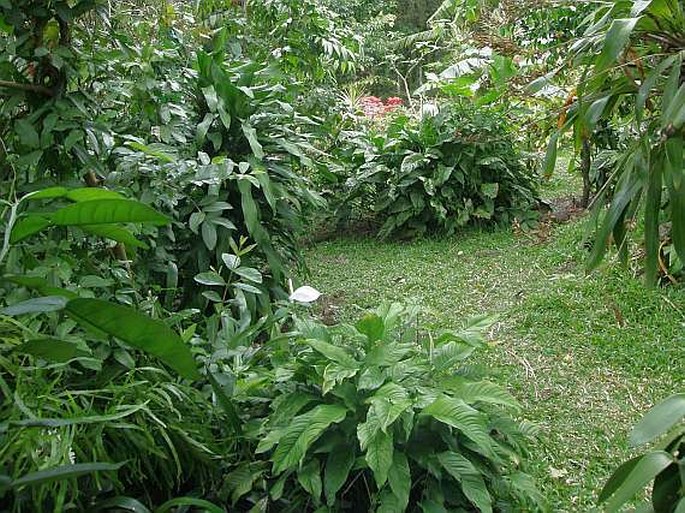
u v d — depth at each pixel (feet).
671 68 4.19
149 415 5.12
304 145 11.10
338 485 5.32
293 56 14.53
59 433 4.52
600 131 13.98
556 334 10.04
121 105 8.26
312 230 16.81
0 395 4.54
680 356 9.13
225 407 5.71
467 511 5.65
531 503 6.01
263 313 9.49
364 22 26.50
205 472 5.74
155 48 8.75
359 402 5.71
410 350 5.98
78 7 6.15
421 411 5.62
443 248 15.11
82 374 5.54
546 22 10.69
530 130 8.66
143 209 3.73
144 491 5.53
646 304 10.38
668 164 4.15
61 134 6.31
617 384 8.62
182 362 3.96
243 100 10.25
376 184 16.65
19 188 6.05
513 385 8.64
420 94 19.02
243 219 10.37
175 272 8.05
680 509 3.06
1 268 4.71
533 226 15.94
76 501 4.81
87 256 6.15
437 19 18.21
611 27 3.85
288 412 5.72
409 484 5.17
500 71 6.98
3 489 3.20
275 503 5.78
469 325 6.89
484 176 16.33
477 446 5.48
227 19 13.26
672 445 3.48
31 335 4.56
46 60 6.17
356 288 12.64
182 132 9.64
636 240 9.14
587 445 7.30
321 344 5.90
